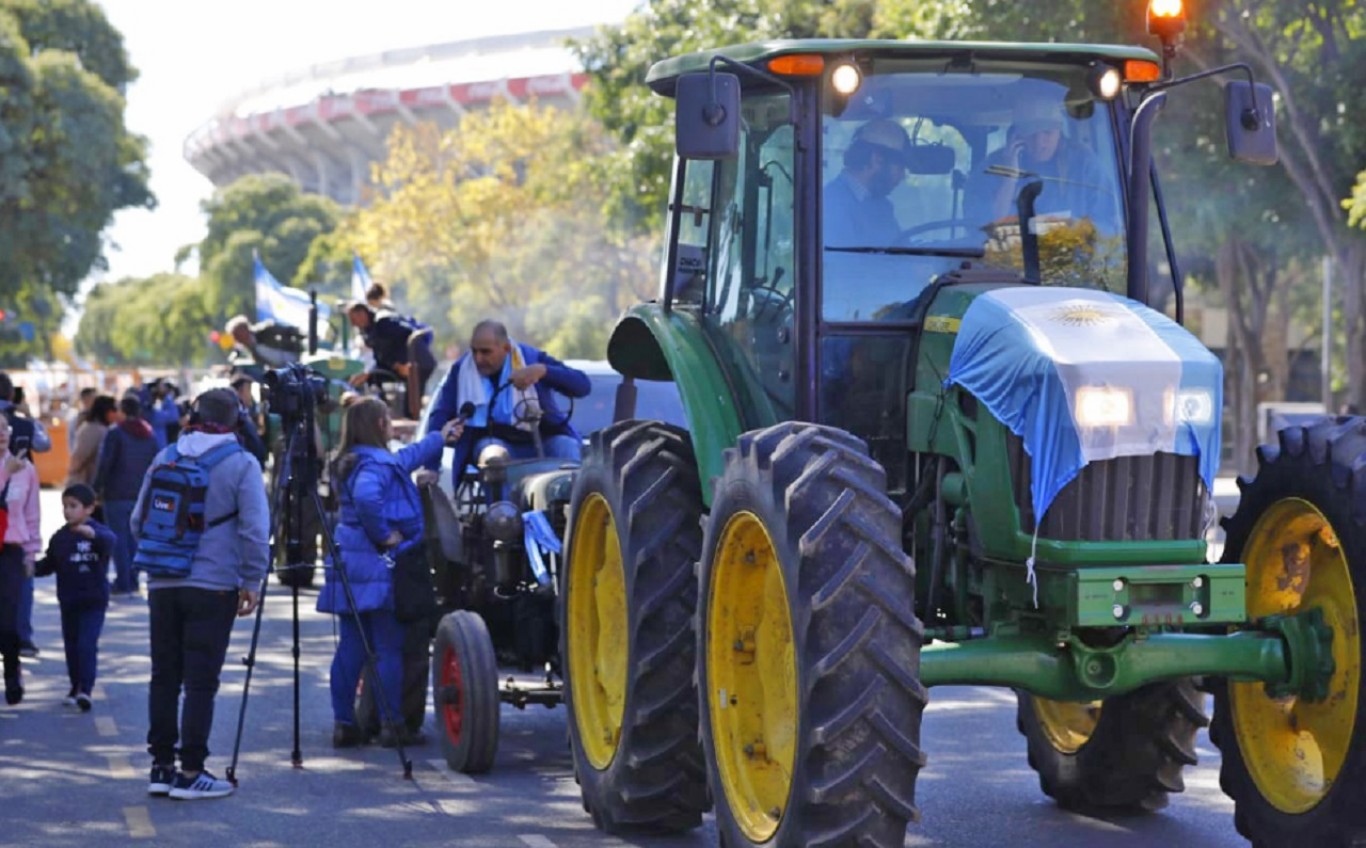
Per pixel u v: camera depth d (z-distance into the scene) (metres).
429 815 23.66
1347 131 70.00
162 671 24.80
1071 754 23.38
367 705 28.45
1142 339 18.00
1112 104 20.88
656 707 21.45
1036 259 20.50
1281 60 72.44
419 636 28.23
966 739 28.92
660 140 98.50
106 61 169.88
